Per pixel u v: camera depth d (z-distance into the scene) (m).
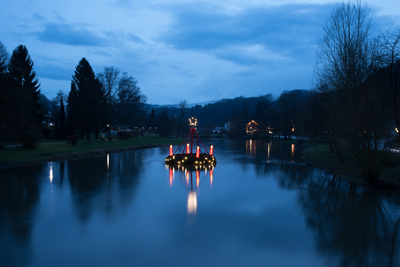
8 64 22.47
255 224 8.09
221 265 5.66
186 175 16.48
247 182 14.46
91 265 5.61
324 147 36.19
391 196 11.59
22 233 7.28
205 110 194.50
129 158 25.56
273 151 36.09
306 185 13.77
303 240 6.98
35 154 23.66
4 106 19.23
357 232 7.53
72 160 23.67
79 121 44.44
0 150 23.41
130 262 5.74
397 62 15.68
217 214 9.00
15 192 11.81
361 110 12.84
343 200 10.89
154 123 125.25
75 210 9.29
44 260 5.82
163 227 7.76
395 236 7.27
